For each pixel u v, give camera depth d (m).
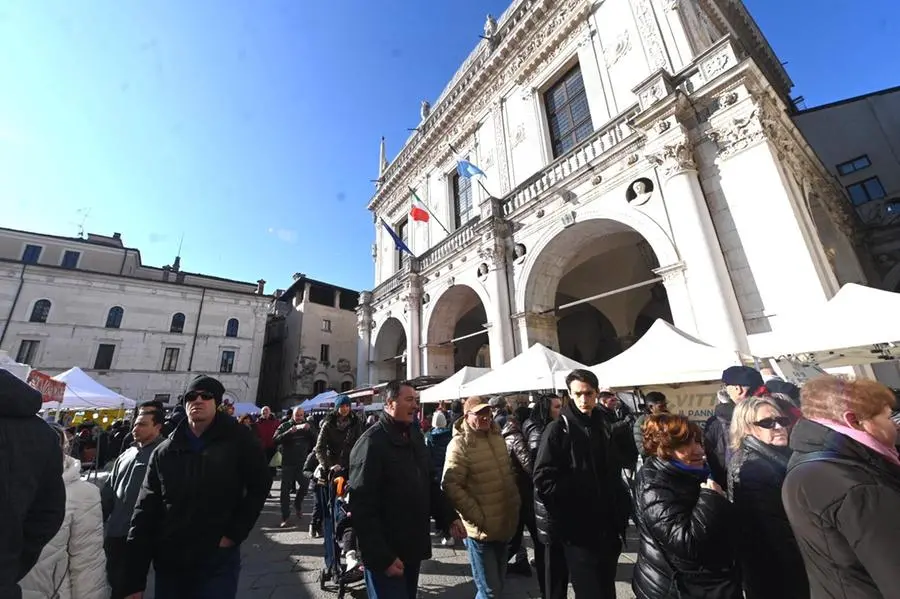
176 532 2.38
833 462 1.48
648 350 5.78
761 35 15.65
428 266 16.23
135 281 27.47
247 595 4.01
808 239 6.95
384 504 2.70
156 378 26.56
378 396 17.81
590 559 2.69
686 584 1.99
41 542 1.74
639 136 9.03
